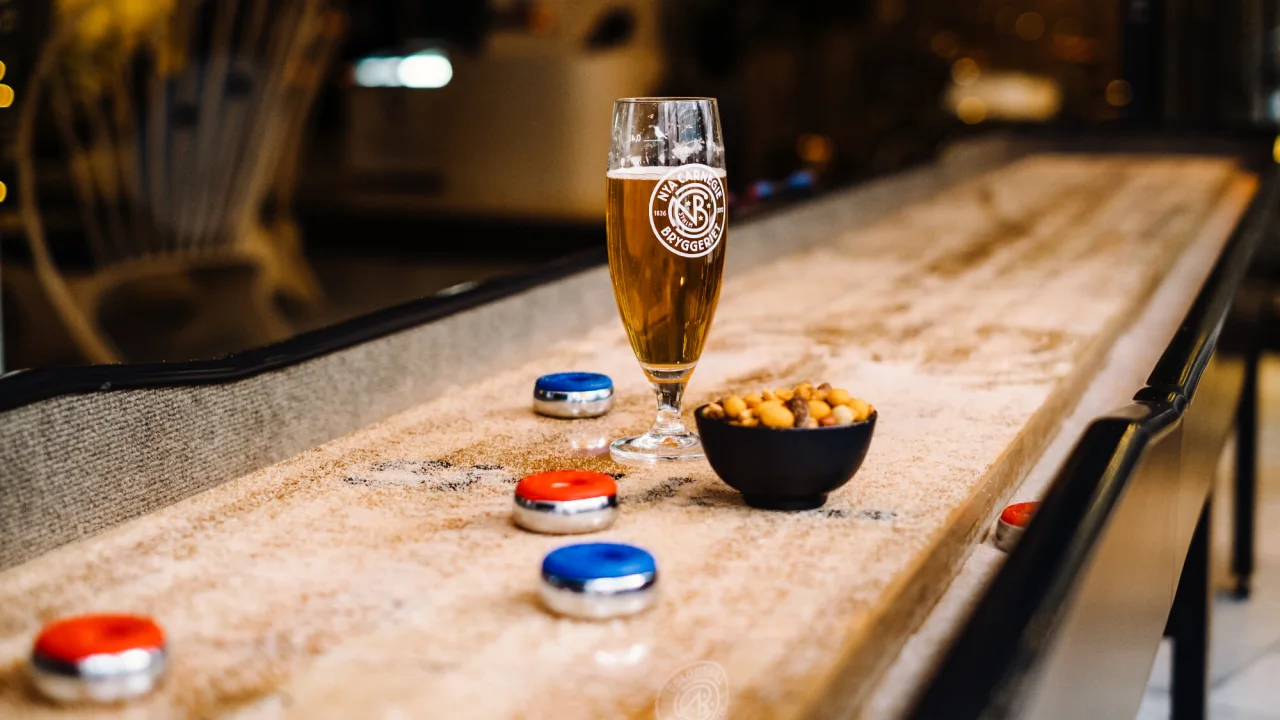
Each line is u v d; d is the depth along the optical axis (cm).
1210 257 246
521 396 143
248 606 93
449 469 119
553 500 104
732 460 108
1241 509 341
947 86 1067
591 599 91
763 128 1134
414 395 142
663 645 89
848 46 1115
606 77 909
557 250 868
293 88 612
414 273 825
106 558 100
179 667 86
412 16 1056
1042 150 462
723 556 101
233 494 113
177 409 114
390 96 951
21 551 103
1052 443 142
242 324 551
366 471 118
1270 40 678
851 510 109
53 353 493
